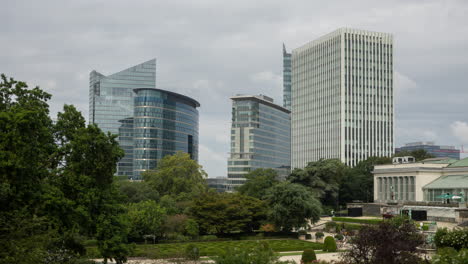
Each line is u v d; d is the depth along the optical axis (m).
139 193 133.50
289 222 122.56
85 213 59.94
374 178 178.62
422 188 156.75
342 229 127.94
